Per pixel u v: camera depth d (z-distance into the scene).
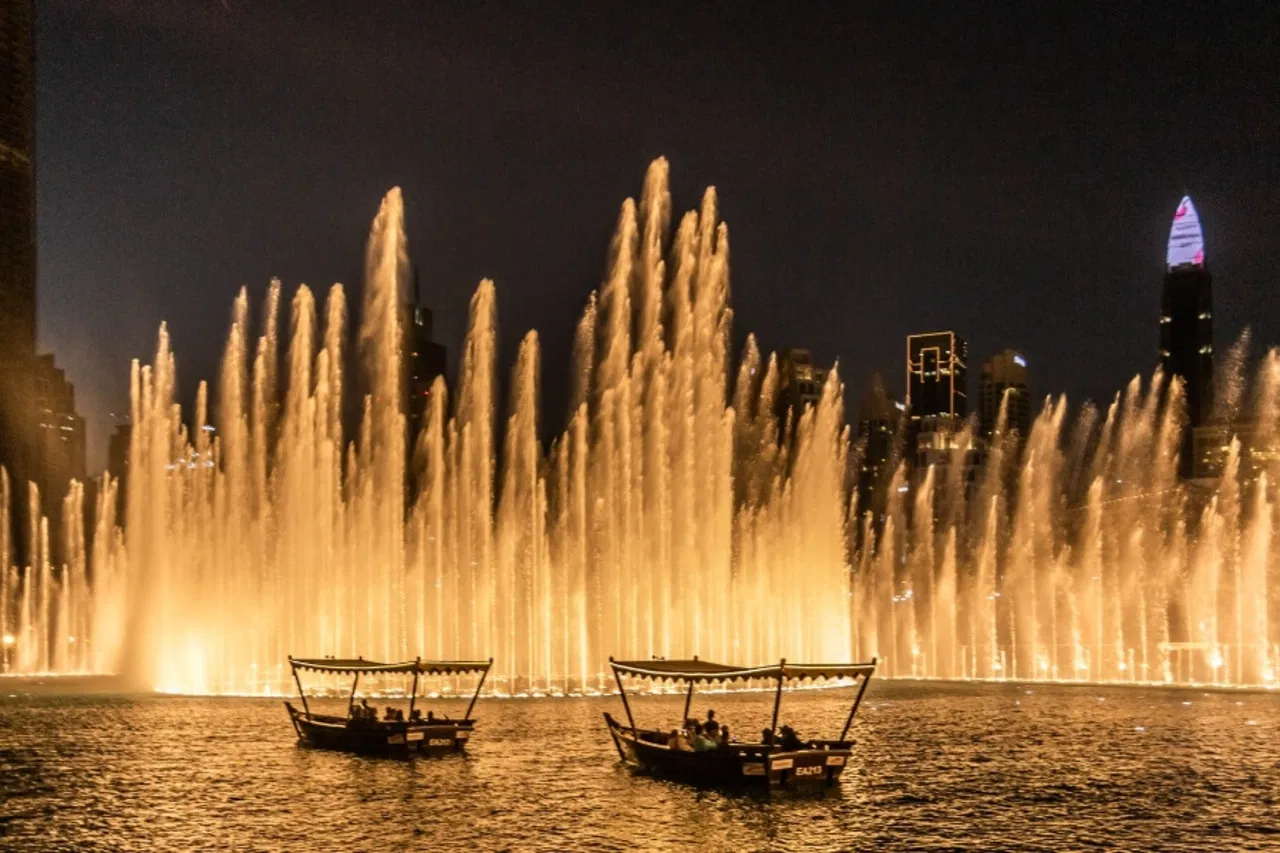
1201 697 84.88
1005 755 55.31
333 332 88.25
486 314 89.56
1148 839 39.09
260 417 89.75
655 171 90.31
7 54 199.88
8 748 56.00
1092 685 96.69
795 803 43.88
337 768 50.56
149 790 46.00
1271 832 40.03
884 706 76.31
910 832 39.72
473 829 39.72
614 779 48.12
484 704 73.94
